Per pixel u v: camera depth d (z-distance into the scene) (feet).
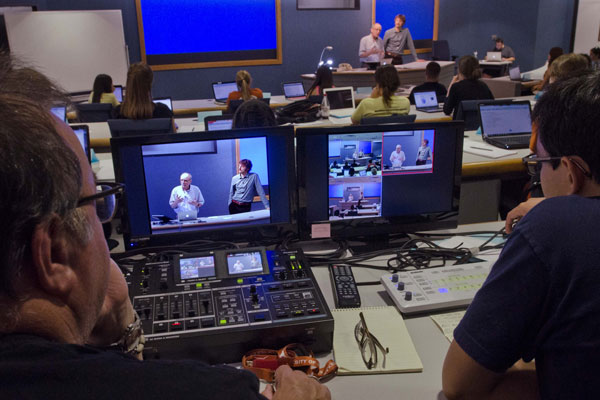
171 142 4.54
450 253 4.92
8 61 1.55
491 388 2.85
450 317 3.92
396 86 12.67
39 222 1.31
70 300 1.50
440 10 33.30
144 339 3.03
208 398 1.42
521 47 32.24
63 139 1.42
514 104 9.47
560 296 2.48
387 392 3.15
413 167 5.12
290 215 4.95
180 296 3.69
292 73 29.76
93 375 1.33
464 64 14.48
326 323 3.49
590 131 2.54
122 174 4.50
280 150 4.77
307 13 29.17
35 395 1.25
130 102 11.74
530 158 3.02
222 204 4.78
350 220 5.11
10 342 1.33
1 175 1.23
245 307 3.59
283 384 2.70
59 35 23.45
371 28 29.14
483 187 7.65
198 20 27.32
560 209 2.55
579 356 2.44
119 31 24.59
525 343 2.67
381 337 3.63
